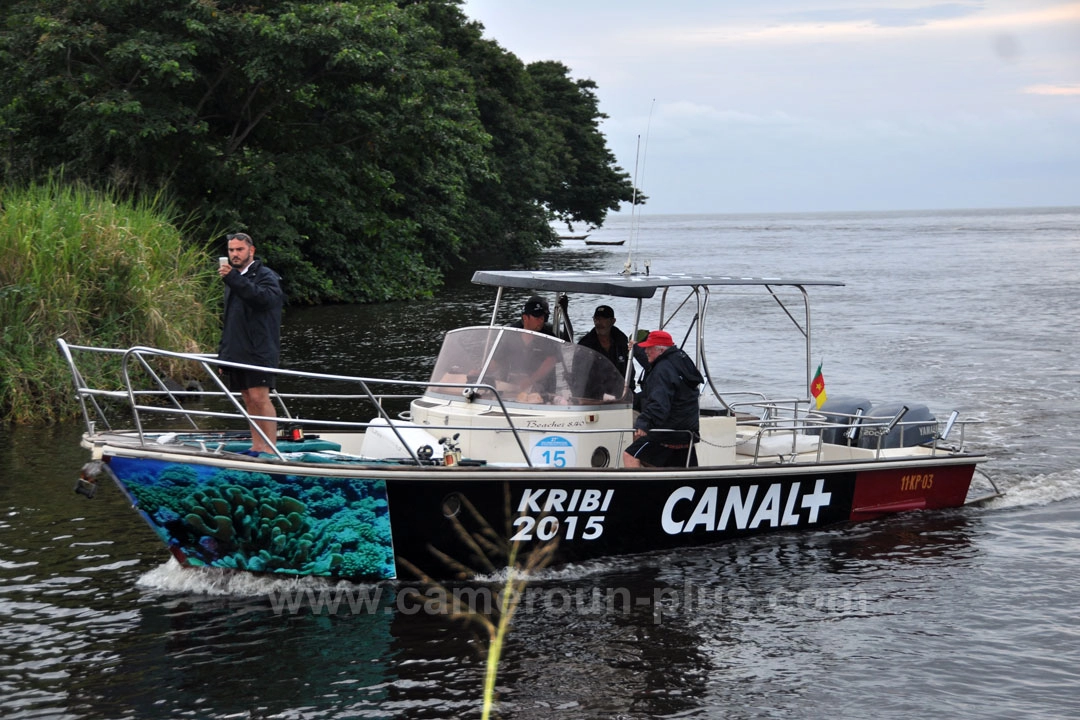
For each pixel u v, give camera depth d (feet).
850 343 81.25
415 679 22.24
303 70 90.63
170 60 80.79
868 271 173.99
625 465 30.27
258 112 95.71
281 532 26.22
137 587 27.30
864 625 25.73
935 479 35.42
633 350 30.81
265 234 96.22
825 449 36.11
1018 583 28.84
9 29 88.38
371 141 101.14
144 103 83.35
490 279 31.81
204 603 26.32
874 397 57.21
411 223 124.36
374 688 21.77
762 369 67.51
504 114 184.03
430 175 131.64
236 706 20.99
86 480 25.23
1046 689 22.31
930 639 24.91
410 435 28.19
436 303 109.29
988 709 21.39
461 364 30.99
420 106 100.12
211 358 26.16
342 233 112.16
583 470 27.76
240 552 26.76
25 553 29.81
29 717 20.47
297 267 104.99
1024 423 50.31
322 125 99.35
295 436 30.12
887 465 33.94
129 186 82.79
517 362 29.96
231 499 25.72
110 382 51.06
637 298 29.89
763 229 633.61
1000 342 81.05
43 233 51.49
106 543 30.71
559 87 247.29
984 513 35.73
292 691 21.61
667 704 21.39
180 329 56.03
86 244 53.21
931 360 71.56
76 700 21.18
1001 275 161.79
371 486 25.91
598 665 23.13
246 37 85.46
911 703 21.61
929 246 293.43
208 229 92.99
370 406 53.06
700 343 32.27
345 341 75.87
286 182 97.04
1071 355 73.56
